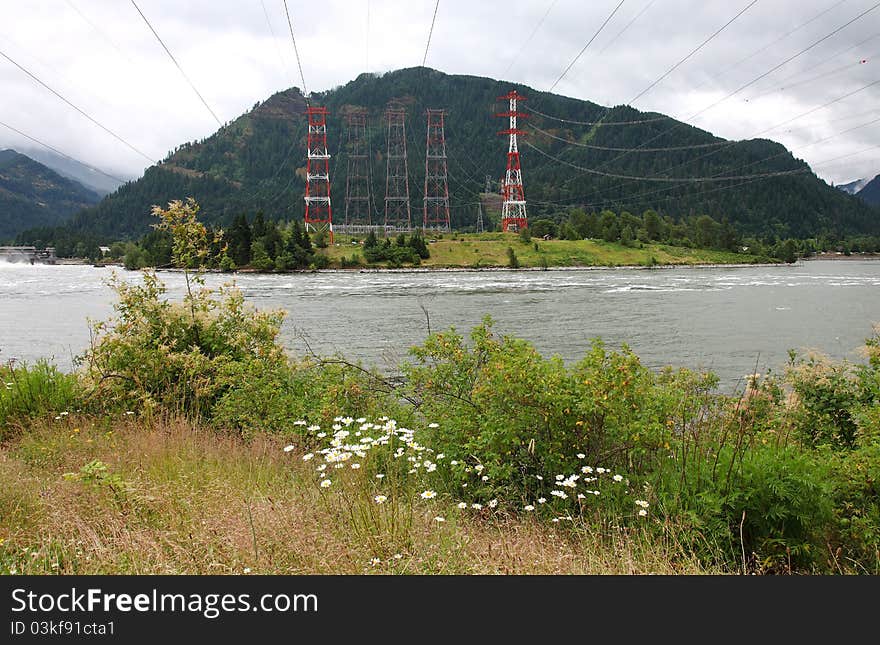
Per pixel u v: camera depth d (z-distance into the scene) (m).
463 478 5.57
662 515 5.04
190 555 4.05
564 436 5.67
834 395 7.54
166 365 9.11
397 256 126.75
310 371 9.19
